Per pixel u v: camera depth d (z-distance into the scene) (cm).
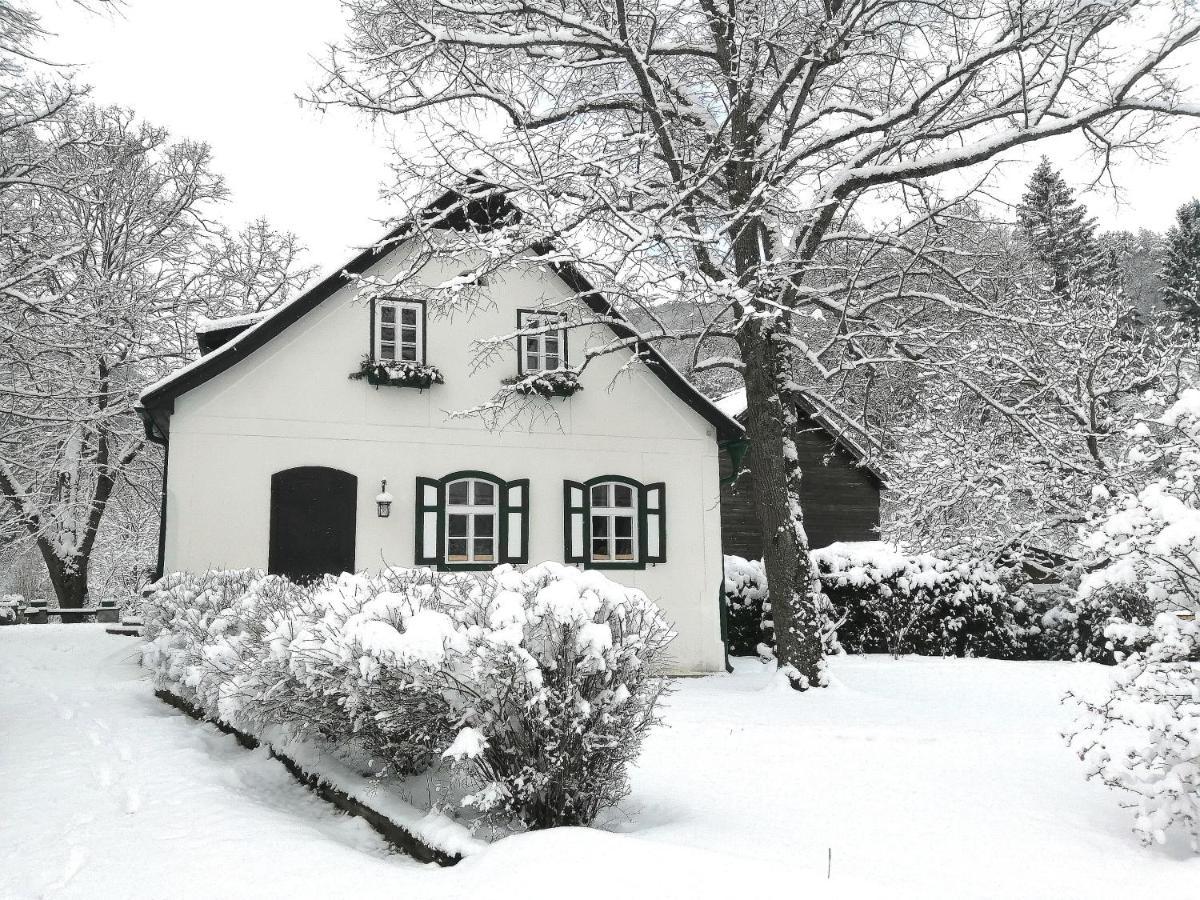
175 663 899
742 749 746
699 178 1226
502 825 482
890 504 2575
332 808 596
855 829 510
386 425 1419
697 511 1598
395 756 562
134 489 2644
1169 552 490
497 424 1488
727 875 353
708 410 1612
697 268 1132
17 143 2050
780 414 1288
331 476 1376
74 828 523
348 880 417
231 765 692
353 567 1367
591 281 1273
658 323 1216
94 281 2264
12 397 2150
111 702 1048
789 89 1363
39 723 895
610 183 1203
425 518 1415
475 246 1205
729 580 1836
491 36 1197
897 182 1305
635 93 1353
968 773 657
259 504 1332
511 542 1460
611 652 476
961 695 1198
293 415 1366
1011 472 1531
